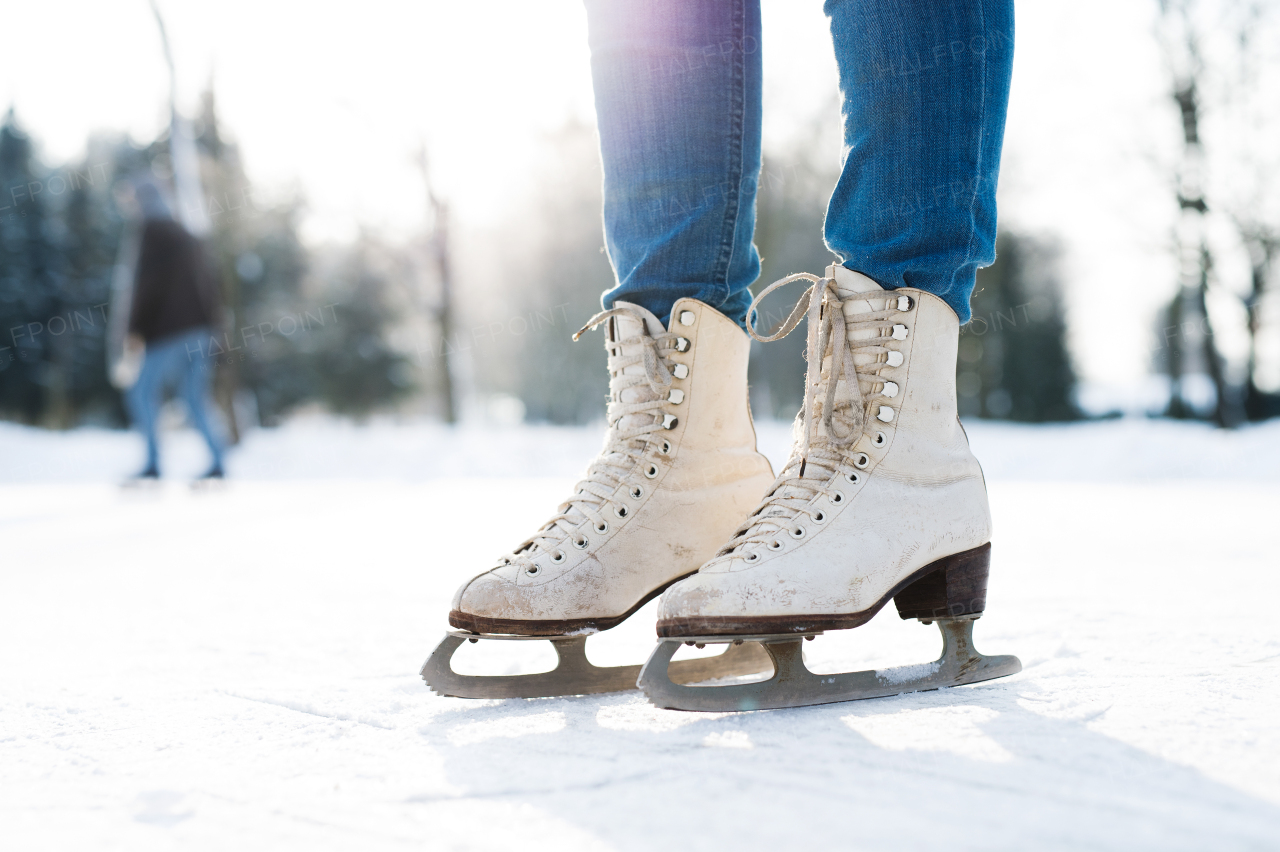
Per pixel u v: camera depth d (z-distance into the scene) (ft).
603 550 3.50
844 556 3.12
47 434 40.86
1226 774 2.14
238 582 7.02
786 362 75.72
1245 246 42.78
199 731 2.86
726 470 3.83
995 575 6.37
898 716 2.77
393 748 2.60
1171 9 40.52
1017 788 2.07
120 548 9.84
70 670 3.93
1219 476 22.77
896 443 3.31
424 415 106.01
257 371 89.51
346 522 12.41
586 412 98.89
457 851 1.82
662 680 2.92
